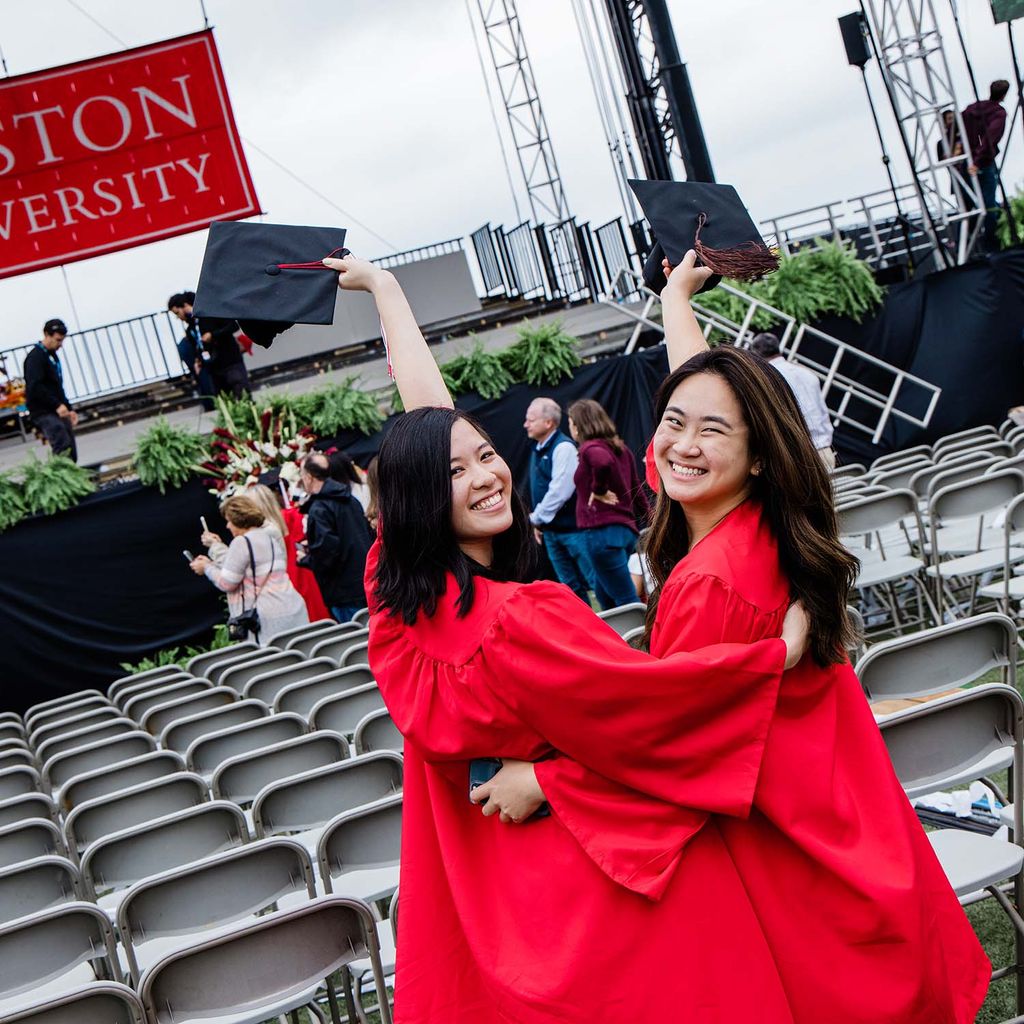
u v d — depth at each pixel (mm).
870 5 12906
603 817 1832
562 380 11672
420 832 2018
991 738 2783
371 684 4688
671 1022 1780
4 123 10258
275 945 2574
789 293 12375
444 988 1961
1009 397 12727
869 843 1923
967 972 1994
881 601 7172
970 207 13430
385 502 1981
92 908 2924
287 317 2326
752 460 2012
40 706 8359
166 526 10781
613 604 7508
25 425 16922
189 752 4531
